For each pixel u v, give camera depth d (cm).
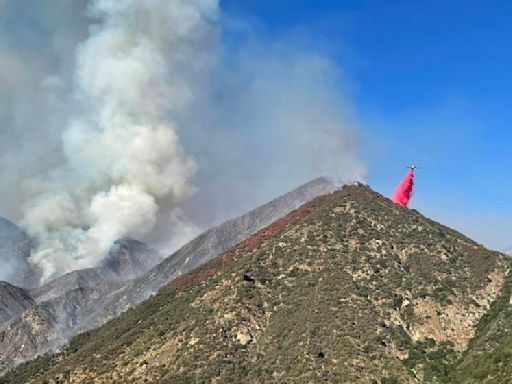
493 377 19600
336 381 19900
